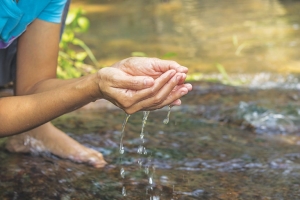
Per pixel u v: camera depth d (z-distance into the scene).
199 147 2.61
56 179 2.12
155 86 1.51
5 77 2.30
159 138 2.68
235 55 5.23
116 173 2.24
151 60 1.58
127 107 1.57
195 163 2.40
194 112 3.25
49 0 1.96
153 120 3.01
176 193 2.06
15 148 2.38
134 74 1.60
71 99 1.68
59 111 1.72
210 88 3.72
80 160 2.33
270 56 5.15
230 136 2.85
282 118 3.08
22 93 2.07
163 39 5.94
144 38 6.01
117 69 1.57
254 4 7.59
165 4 7.91
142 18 7.08
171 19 6.93
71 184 2.11
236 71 4.72
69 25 4.37
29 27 2.04
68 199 2.00
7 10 1.82
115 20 7.01
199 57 5.19
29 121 1.76
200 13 7.21
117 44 5.74
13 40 2.04
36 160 2.28
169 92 1.54
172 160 2.42
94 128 2.71
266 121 3.04
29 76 2.07
